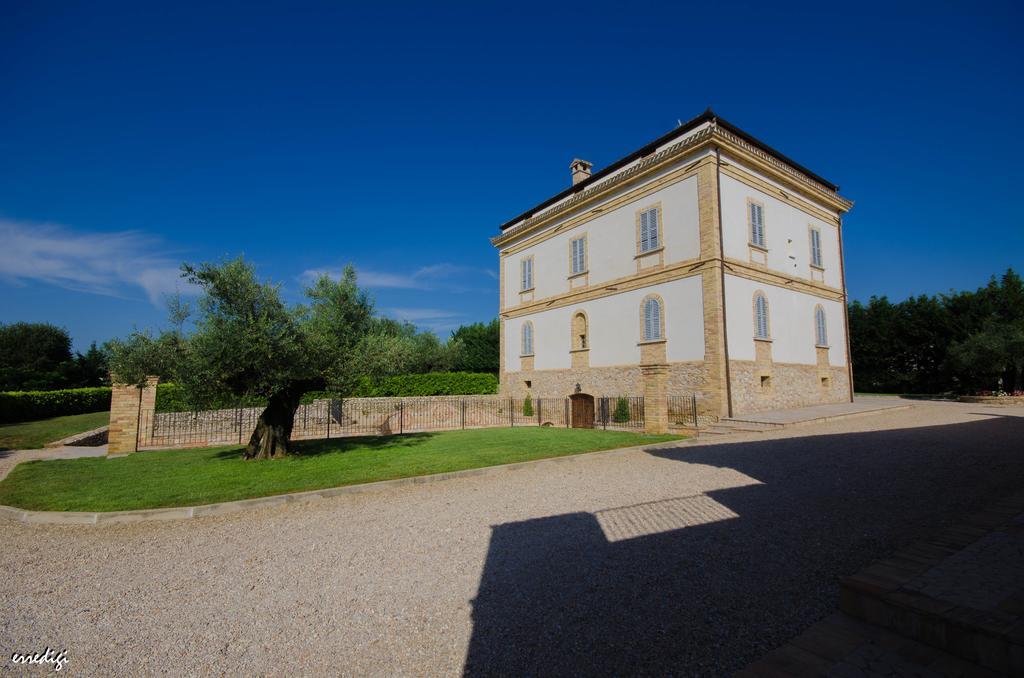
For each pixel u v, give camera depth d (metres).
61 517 6.83
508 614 3.81
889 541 5.00
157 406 19.47
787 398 20.02
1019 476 7.38
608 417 21.00
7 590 4.56
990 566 3.77
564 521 6.25
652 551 5.05
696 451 11.34
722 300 17.56
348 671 3.13
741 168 19.47
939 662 2.89
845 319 24.44
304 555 5.32
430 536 5.82
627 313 21.03
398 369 12.23
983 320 28.61
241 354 9.30
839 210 24.77
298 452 12.18
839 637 3.24
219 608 4.10
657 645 3.27
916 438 11.61
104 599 4.33
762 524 5.75
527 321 27.11
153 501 7.46
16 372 35.88
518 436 14.76
